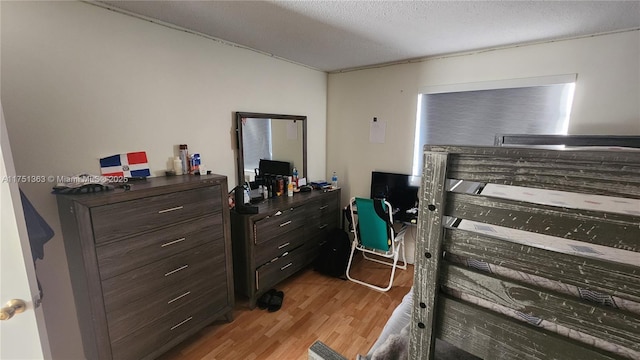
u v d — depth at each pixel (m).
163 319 1.70
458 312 0.64
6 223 0.91
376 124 3.19
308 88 3.22
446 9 1.66
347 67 3.22
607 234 0.46
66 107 1.55
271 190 2.82
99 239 1.40
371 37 2.17
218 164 2.38
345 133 3.45
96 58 1.63
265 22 1.89
